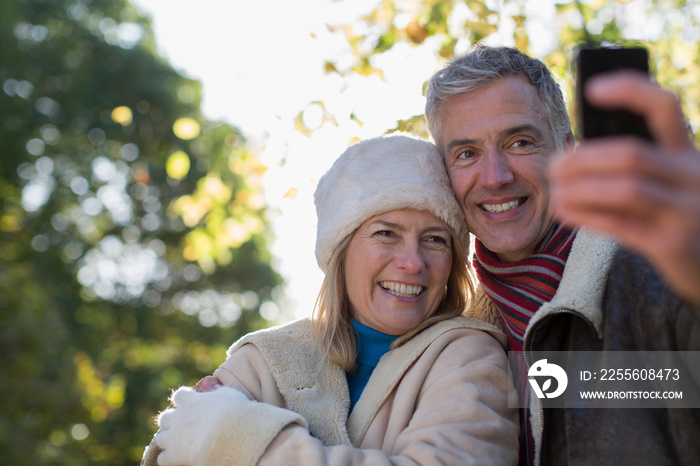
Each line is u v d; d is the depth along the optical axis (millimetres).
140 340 19219
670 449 1388
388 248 2055
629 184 722
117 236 18469
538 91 2033
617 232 756
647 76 1024
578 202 750
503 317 2035
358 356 2109
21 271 13055
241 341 2186
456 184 2064
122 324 18859
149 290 19750
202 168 17859
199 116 18438
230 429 1729
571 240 1887
